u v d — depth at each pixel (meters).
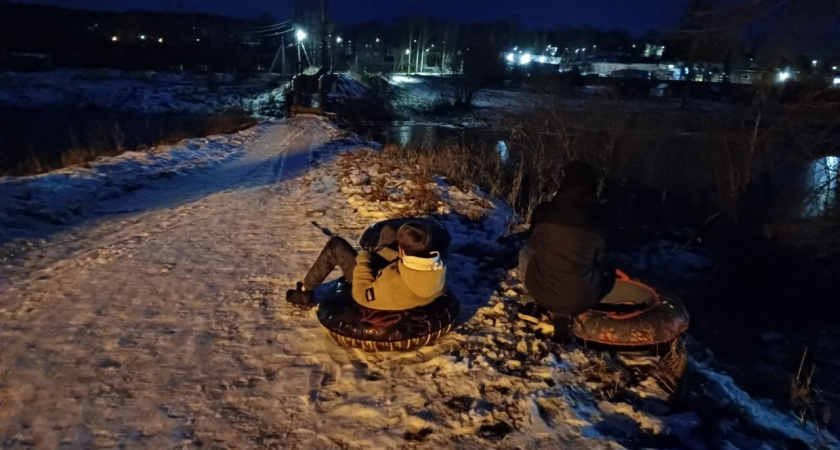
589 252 4.63
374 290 4.52
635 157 18.44
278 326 5.18
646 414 3.97
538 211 4.81
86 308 5.53
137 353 4.68
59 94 52.06
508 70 58.28
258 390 4.19
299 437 3.70
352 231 8.45
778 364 7.01
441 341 4.84
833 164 11.56
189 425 3.79
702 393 4.77
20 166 13.58
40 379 4.26
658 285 5.36
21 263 6.74
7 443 3.56
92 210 9.41
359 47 96.69
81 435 3.66
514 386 4.25
